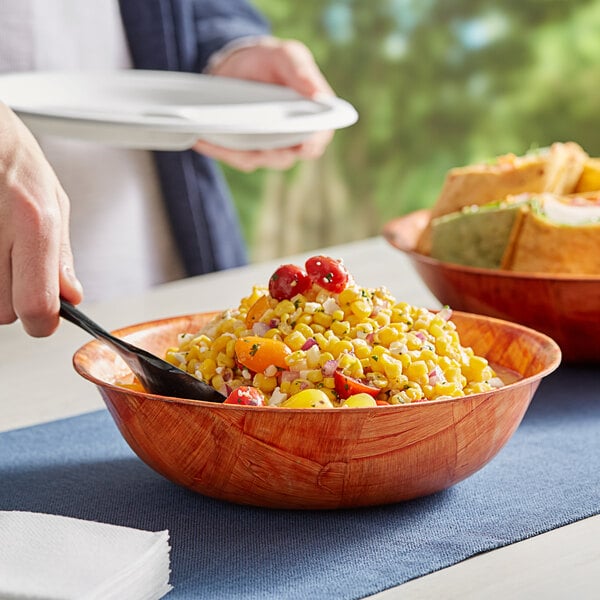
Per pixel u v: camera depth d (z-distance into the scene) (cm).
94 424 115
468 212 148
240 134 158
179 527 87
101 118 146
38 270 96
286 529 86
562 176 158
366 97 406
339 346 89
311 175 404
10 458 105
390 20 402
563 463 101
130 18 208
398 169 414
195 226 212
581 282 123
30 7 194
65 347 143
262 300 96
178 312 157
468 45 407
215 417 82
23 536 74
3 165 100
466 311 138
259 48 205
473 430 85
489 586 76
